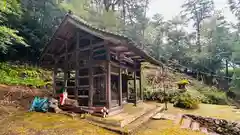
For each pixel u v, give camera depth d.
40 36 15.11
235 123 5.60
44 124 4.84
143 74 14.45
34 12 15.09
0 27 7.30
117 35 5.18
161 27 23.45
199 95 12.28
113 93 7.45
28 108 7.01
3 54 13.10
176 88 12.09
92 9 18.78
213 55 22.95
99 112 5.52
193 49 24.27
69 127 4.60
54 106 6.52
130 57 7.87
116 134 4.25
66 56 7.52
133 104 8.45
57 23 16.12
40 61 8.91
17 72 11.65
